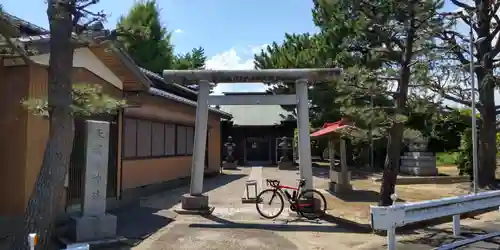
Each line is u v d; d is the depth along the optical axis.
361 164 25.06
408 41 9.50
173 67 29.06
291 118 28.47
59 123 5.06
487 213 10.82
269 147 30.84
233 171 24.20
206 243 7.28
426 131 20.31
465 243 7.31
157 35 24.58
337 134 13.61
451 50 11.83
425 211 7.21
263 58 22.88
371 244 7.42
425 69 9.77
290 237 7.90
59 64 5.10
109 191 10.53
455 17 12.46
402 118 8.88
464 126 25.64
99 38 5.58
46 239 4.92
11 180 7.68
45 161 5.01
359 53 12.59
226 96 10.49
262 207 11.20
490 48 15.26
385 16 9.52
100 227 7.05
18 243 4.84
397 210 6.62
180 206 10.94
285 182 17.58
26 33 8.30
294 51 22.55
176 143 16.44
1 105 7.82
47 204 4.92
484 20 15.11
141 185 13.01
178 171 16.59
